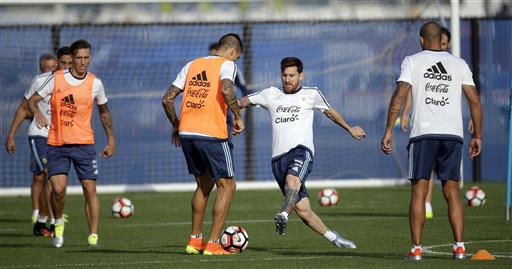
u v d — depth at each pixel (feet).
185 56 287.89
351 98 284.41
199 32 287.69
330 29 282.97
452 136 105.70
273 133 122.72
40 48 277.23
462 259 107.04
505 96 286.25
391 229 150.41
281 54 284.20
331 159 286.87
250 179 290.35
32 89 142.51
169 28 287.48
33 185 177.99
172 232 155.33
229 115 189.98
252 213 189.98
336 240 122.83
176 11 283.79
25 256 122.11
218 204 119.14
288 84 121.80
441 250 119.14
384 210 190.70
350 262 106.73
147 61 287.89
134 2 264.31
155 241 140.67
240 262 109.09
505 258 108.47
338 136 286.46
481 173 290.35
